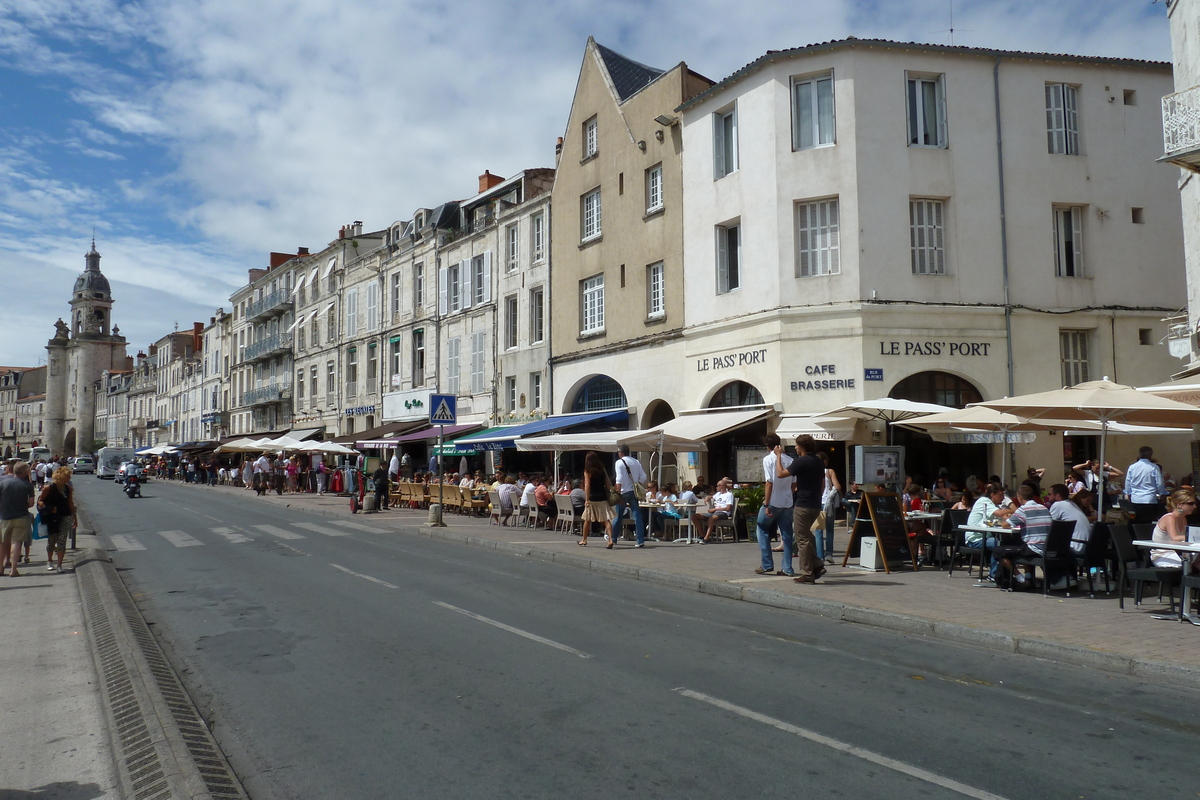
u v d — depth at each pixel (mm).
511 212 29750
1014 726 5176
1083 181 19031
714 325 20281
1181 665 6191
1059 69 19188
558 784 4309
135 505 29734
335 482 36250
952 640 7695
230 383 61906
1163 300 19156
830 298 18141
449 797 4184
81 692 6141
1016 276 18500
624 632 8000
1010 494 16234
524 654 7102
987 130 18719
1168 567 8125
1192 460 18156
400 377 37500
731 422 18188
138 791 4195
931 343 18031
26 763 4750
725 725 5211
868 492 11781
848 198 18141
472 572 12164
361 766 4633
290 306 50375
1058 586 9602
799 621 8656
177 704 5645
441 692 6000
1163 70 19641
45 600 9969
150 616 9094
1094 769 4461
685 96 22141
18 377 135250
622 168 24312
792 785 4250
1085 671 6551
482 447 25391
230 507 28469
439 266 34688
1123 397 9914
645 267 23250
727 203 20203
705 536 15836
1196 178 15312
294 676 6516
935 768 4477
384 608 9281
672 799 4090
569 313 26578
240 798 4156
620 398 24422
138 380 93250
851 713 5445
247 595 10281
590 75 26047
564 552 13828
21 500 12055
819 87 18781
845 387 17875
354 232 45938
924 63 18625
